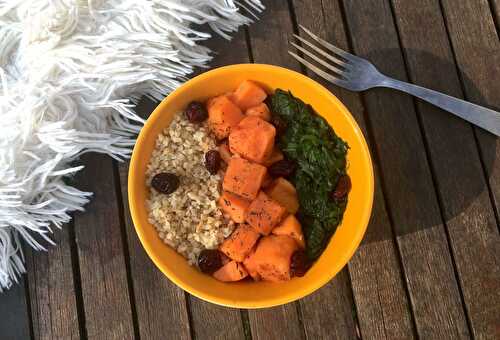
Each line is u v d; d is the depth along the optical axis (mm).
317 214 409
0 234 438
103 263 447
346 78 459
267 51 471
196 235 399
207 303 443
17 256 446
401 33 473
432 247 447
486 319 439
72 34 439
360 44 472
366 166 387
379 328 440
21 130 424
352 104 463
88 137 445
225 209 400
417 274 445
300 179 413
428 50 472
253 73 410
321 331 440
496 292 442
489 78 469
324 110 413
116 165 459
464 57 470
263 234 392
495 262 445
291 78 406
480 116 449
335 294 443
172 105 410
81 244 449
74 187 454
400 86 454
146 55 446
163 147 416
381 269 445
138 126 457
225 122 409
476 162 457
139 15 437
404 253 447
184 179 412
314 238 405
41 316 445
